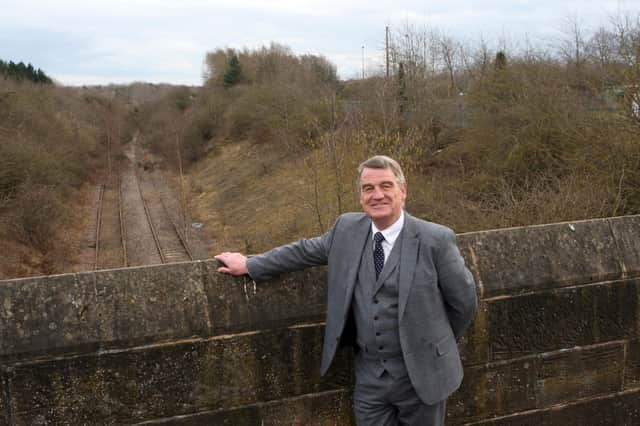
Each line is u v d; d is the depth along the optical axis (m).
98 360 2.78
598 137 14.34
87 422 2.78
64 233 25.25
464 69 27.88
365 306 2.74
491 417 3.52
